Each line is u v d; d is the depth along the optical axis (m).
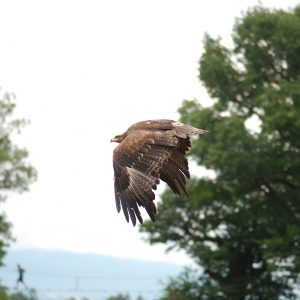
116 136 14.98
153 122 14.95
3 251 60.53
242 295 53.97
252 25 50.41
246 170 49.19
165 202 54.66
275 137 50.12
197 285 55.00
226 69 51.47
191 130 14.67
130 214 14.04
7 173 61.19
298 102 48.69
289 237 48.66
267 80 52.72
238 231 54.75
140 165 14.28
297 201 52.25
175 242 55.50
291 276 51.72
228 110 53.12
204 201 53.09
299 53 50.19
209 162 49.00
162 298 56.00
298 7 52.91
